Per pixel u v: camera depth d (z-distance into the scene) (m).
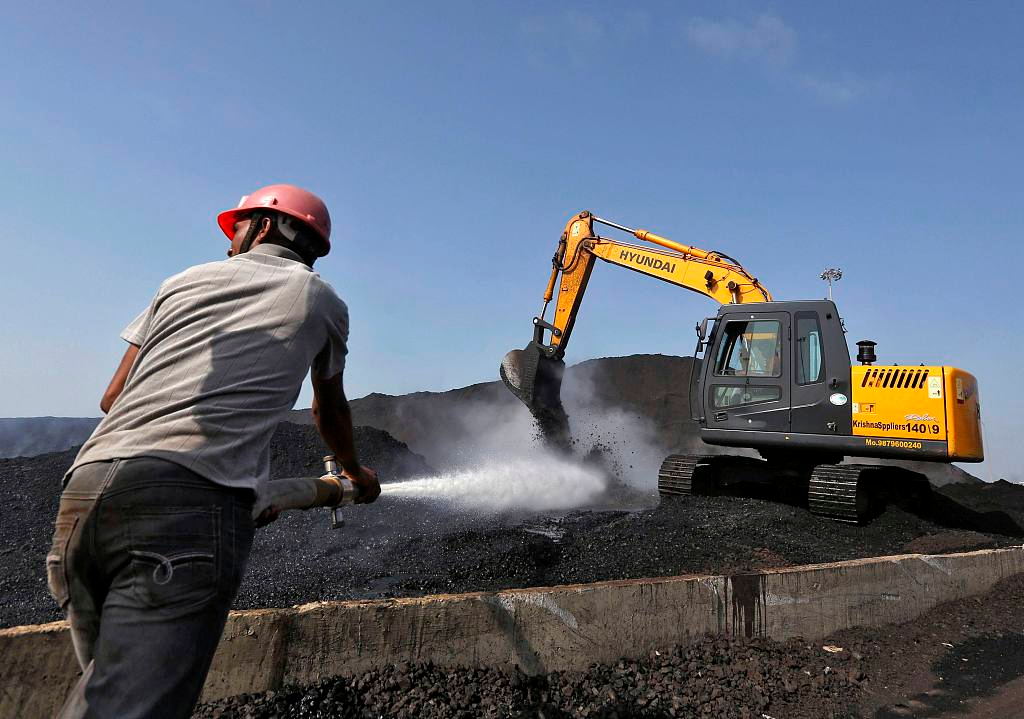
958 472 19.42
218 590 1.55
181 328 1.75
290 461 10.63
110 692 1.39
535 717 2.97
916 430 8.05
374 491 2.45
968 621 5.28
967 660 4.49
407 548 6.62
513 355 11.67
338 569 5.79
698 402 9.45
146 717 1.40
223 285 1.80
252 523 1.71
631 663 3.70
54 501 8.01
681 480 9.36
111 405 1.84
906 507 9.37
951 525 9.47
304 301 1.83
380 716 2.81
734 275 10.08
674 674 3.63
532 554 5.89
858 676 4.00
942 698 3.85
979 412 8.79
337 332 1.93
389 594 4.89
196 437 1.59
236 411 1.66
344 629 3.00
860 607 4.91
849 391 8.50
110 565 1.52
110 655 1.43
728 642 4.07
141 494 1.50
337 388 2.03
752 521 7.70
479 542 6.73
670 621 3.93
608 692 3.29
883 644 4.64
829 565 4.88
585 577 5.38
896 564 5.25
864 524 8.16
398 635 3.11
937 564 5.59
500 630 3.36
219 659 2.75
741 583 4.27
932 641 4.80
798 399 8.73
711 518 7.86
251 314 1.77
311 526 7.68
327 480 2.26
